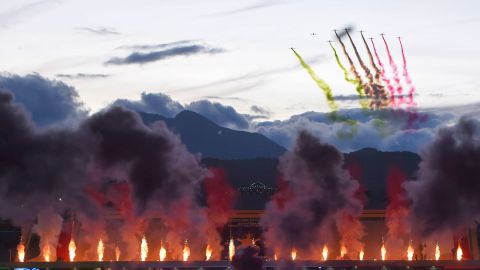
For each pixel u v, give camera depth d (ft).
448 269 414.82
